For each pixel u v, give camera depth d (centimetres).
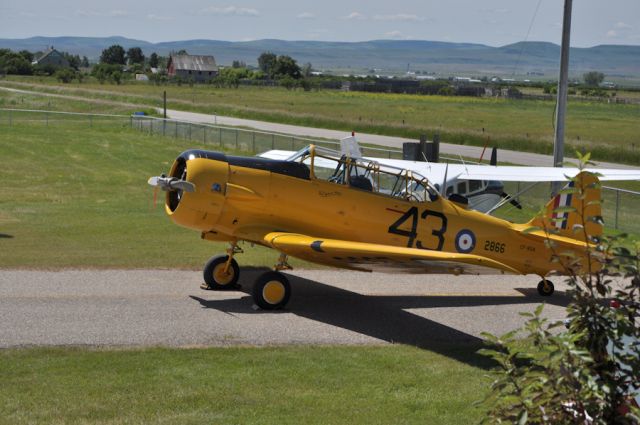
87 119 6838
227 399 966
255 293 1423
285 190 1470
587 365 499
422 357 1178
